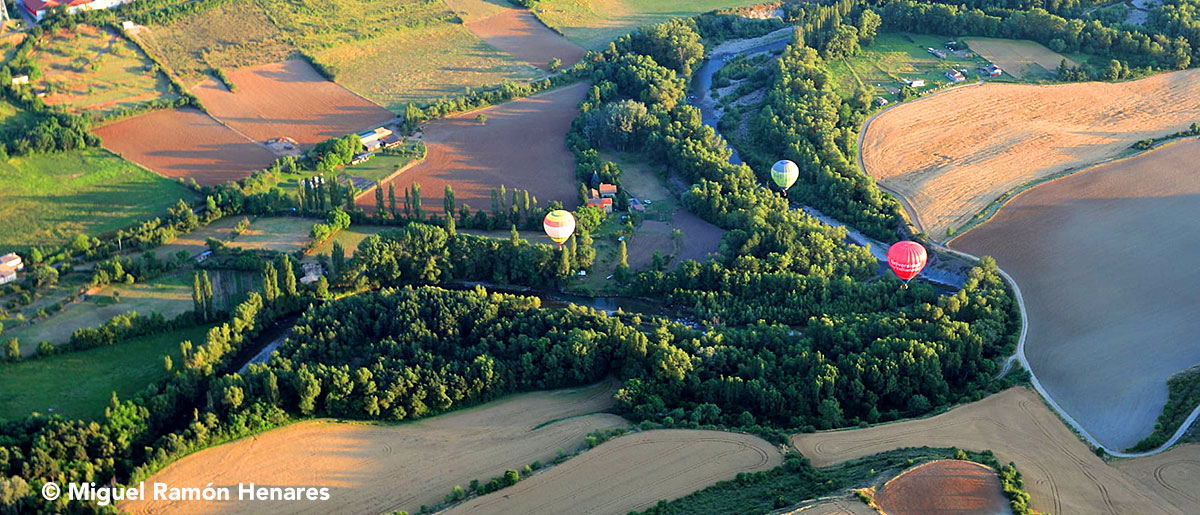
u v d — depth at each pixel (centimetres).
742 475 18000
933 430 19488
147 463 18775
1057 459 18525
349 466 18950
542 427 19988
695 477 18212
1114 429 19600
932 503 16525
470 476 18612
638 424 19950
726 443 19150
